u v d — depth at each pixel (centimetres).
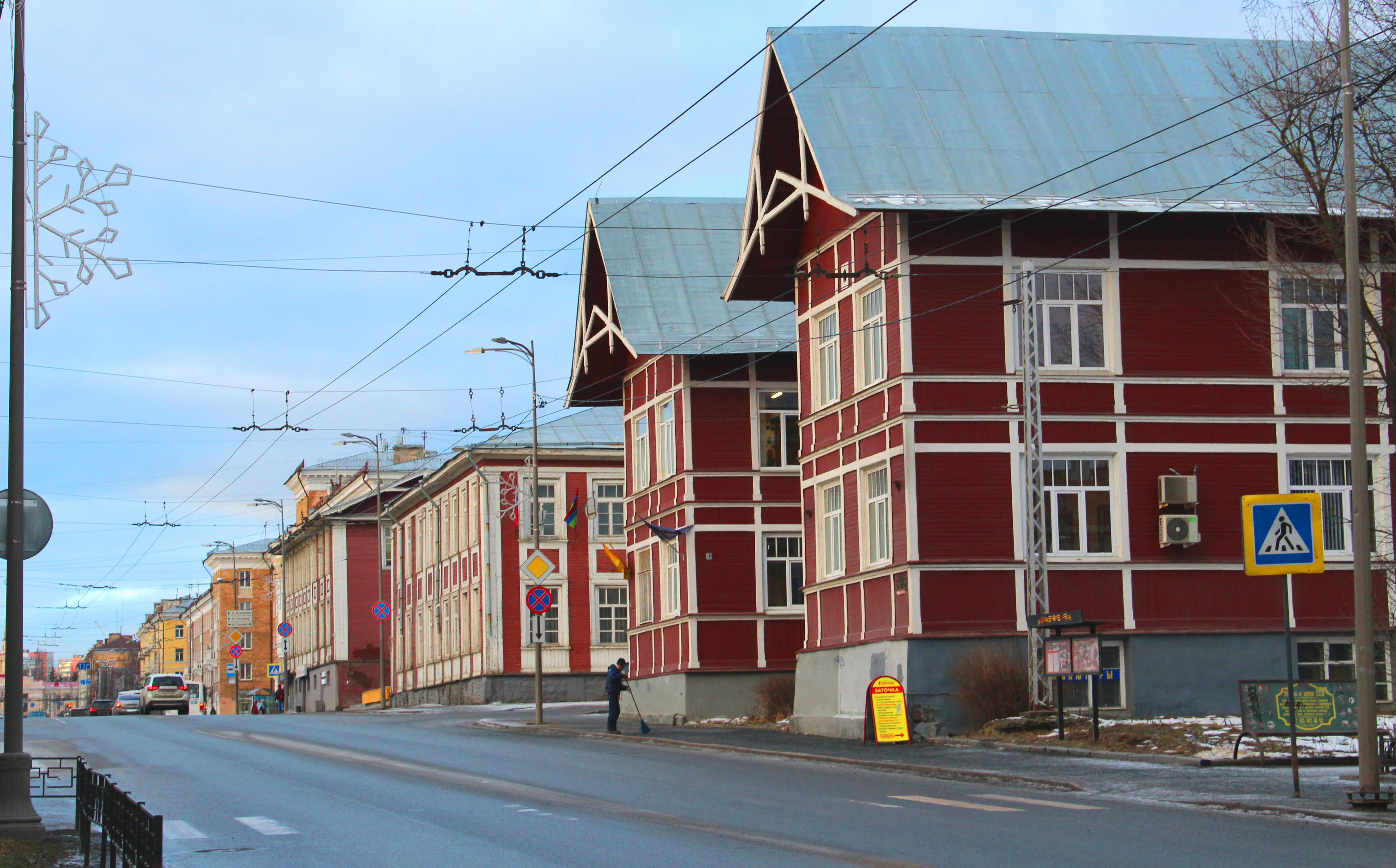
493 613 5941
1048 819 1572
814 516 3322
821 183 3139
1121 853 1306
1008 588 2859
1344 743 2233
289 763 2530
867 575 3025
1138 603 2894
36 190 1622
